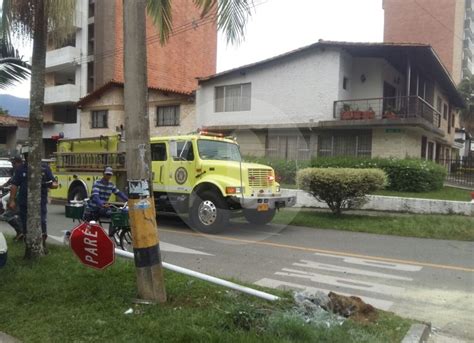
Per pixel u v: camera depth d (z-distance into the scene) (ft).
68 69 109.91
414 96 59.47
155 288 15.72
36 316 14.75
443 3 169.07
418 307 17.54
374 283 20.90
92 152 43.19
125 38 15.30
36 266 20.76
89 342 12.74
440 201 42.39
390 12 169.48
